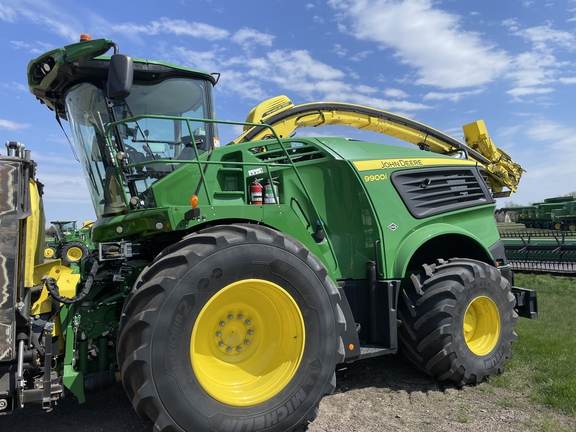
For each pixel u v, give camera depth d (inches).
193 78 161.8
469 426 133.0
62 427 131.2
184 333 108.8
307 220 161.9
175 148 155.6
